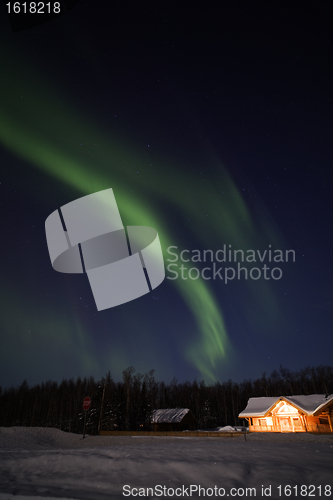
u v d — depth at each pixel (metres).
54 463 8.72
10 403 66.00
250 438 22.62
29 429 24.00
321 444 12.99
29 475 8.00
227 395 72.94
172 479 6.83
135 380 56.53
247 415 32.97
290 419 30.84
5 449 16.44
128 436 26.62
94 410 44.84
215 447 11.44
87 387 72.19
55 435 23.70
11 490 6.62
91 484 6.82
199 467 7.42
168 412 50.94
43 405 68.69
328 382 69.81
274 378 77.81
